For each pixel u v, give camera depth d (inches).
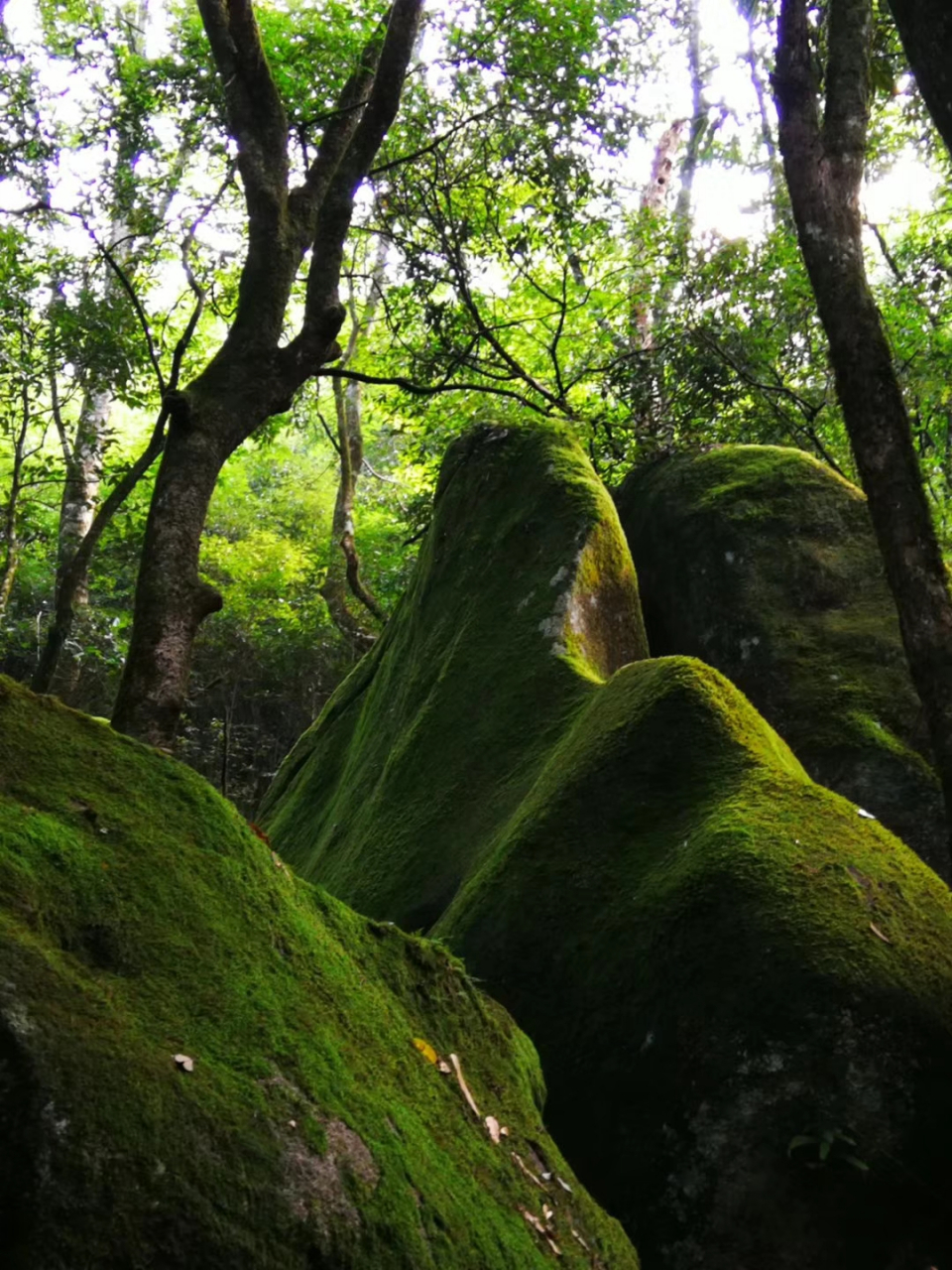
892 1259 119.1
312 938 85.4
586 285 461.4
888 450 153.3
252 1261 55.6
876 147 365.4
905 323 408.8
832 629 255.4
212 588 203.0
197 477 208.7
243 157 238.8
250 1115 61.0
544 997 147.9
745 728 164.2
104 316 334.6
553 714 219.5
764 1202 121.6
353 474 568.7
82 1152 52.6
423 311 365.4
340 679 695.7
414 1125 77.0
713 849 140.0
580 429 347.6
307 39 347.9
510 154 332.5
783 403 394.9
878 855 140.5
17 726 74.7
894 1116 120.6
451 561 281.3
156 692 191.6
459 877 200.4
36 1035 54.3
